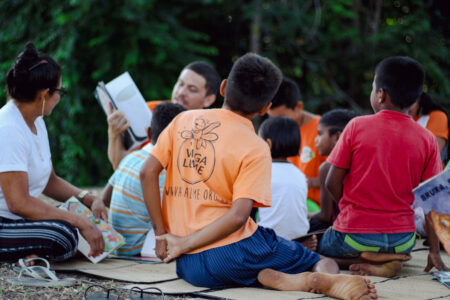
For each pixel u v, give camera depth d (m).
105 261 3.18
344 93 10.97
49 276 2.69
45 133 3.09
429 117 4.21
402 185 2.94
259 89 2.51
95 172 9.47
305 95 10.98
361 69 10.72
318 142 3.75
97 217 3.24
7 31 9.24
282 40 10.77
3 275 2.67
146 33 8.81
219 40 11.24
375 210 2.96
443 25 10.91
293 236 3.30
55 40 9.02
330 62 10.95
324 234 3.20
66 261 3.12
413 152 2.93
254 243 2.57
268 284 2.54
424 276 3.00
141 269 2.99
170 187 2.63
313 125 4.32
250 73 2.51
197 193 2.52
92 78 9.18
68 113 8.81
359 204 2.98
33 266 2.64
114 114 3.79
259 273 2.57
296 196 3.29
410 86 2.93
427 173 3.02
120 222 3.35
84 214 3.16
